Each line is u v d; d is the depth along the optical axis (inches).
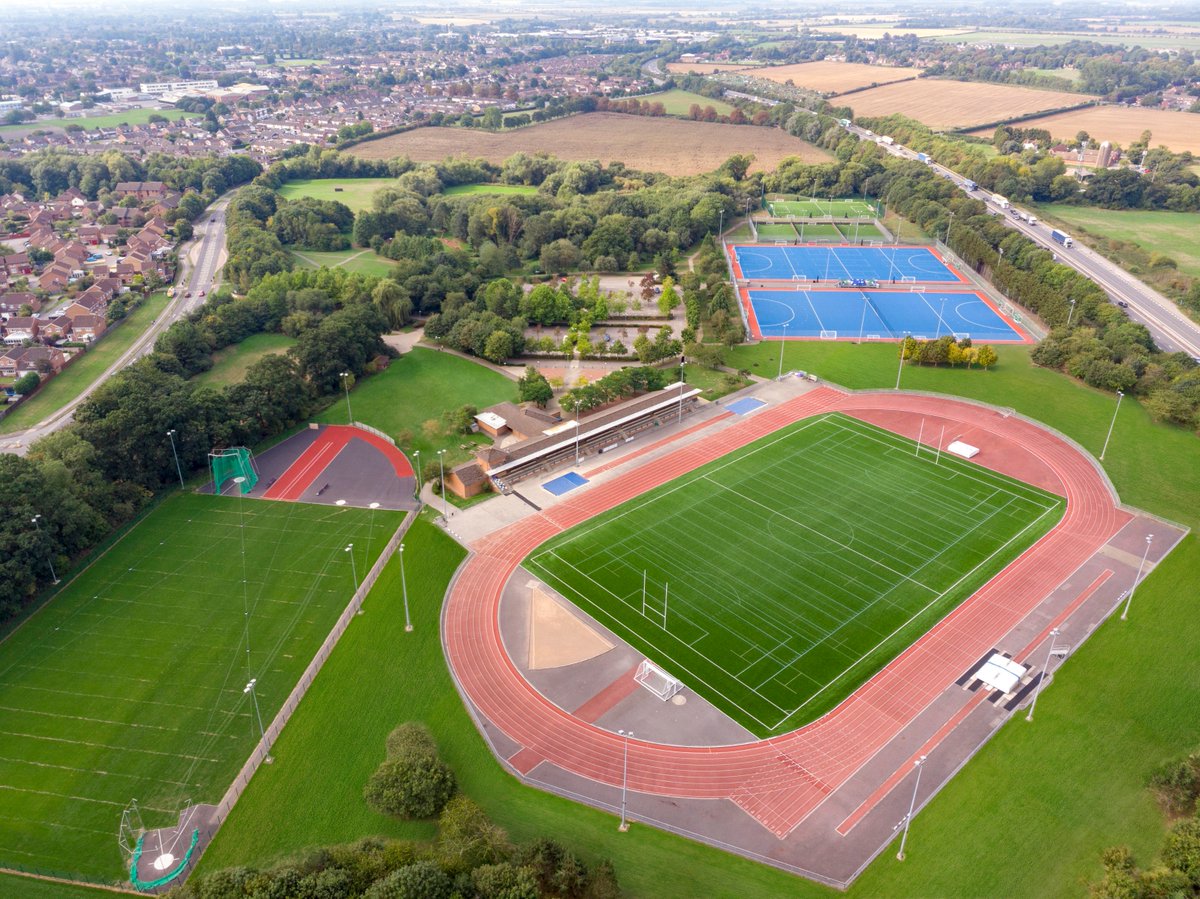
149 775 3816.4
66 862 3410.4
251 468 6294.3
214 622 4793.3
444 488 6013.8
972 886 3299.7
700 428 6973.4
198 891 3112.7
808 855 3432.6
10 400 7416.3
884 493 5969.5
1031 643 4559.5
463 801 3501.5
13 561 4734.3
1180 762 3649.1
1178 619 4714.6
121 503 5684.1
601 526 5649.6
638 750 3949.3
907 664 4429.1
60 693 4279.0
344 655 4542.3
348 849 3287.4
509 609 4891.7
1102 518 5634.8
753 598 4931.1
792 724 4074.8
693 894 3270.2
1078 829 3533.5
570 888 3184.1
